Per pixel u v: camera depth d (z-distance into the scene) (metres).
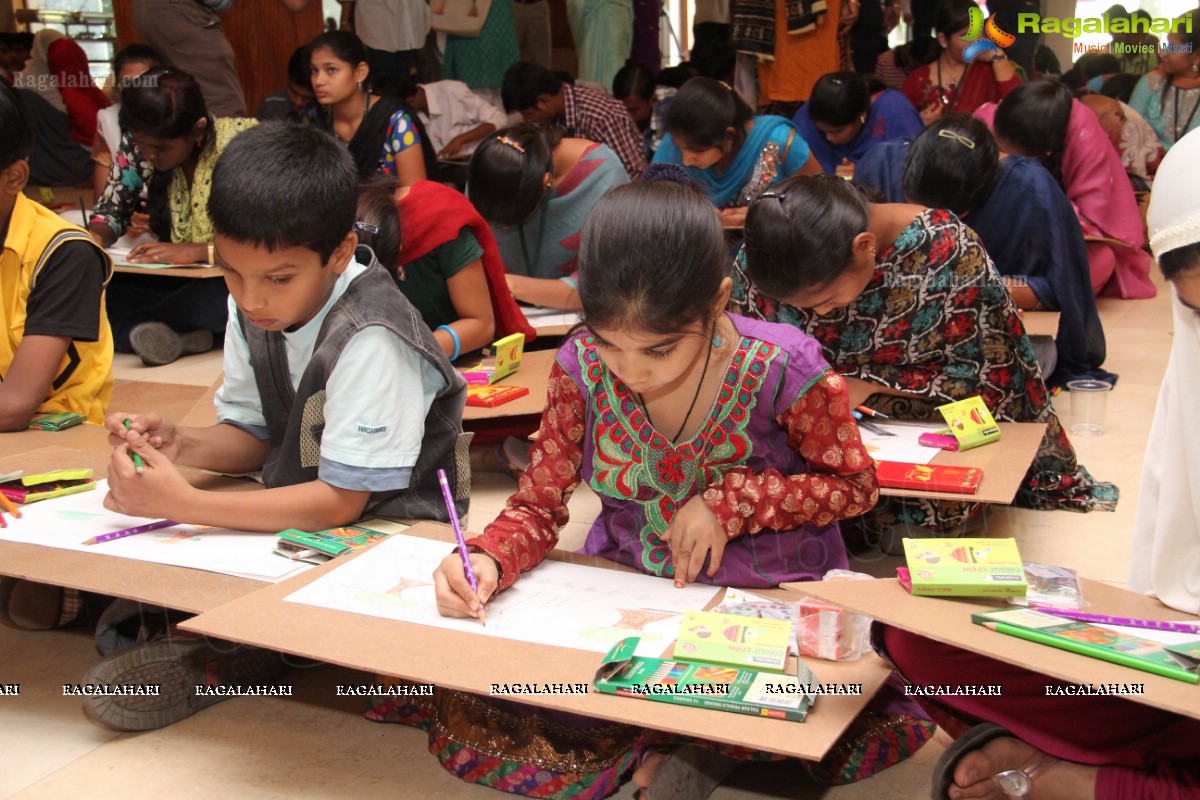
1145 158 6.93
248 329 2.24
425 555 1.98
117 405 3.73
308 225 1.91
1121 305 5.76
